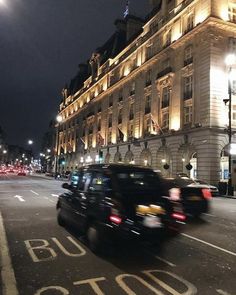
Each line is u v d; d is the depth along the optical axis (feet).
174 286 17.71
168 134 127.44
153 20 149.79
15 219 39.42
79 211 27.27
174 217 24.14
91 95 236.02
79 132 260.83
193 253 24.49
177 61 128.06
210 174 104.63
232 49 112.68
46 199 65.87
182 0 127.34
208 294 16.69
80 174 30.58
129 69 172.65
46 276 19.12
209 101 107.76
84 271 20.01
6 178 190.39
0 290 16.92
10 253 24.02
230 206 60.90
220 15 111.65
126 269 20.45
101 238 23.00
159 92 139.33
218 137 106.93
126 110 171.63
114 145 180.14
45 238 28.76
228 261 22.53
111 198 23.41
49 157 425.69
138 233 22.36
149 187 25.55
